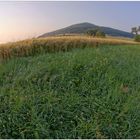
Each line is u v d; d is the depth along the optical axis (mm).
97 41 14711
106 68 8188
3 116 5629
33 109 5660
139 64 9414
